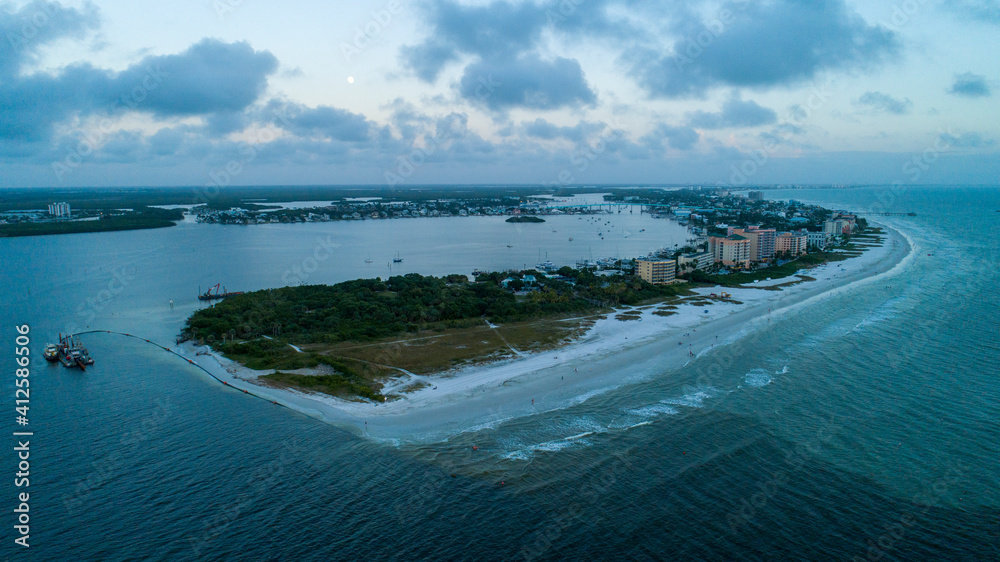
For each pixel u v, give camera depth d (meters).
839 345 133.62
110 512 70.31
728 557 60.12
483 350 134.00
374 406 102.44
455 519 68.44
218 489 75.44
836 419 92.31
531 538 64.38
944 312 166.25
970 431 87.06
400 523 67.69
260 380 114.50
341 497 73.38
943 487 72.12
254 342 135.38
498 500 72.12
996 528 63.94
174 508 71.25
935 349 129.12
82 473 79.38
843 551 60.59
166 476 78.56
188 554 62.66
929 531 63.66
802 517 66.50
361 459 83.31
